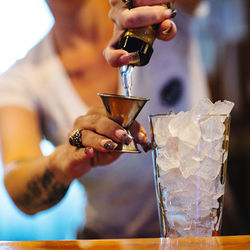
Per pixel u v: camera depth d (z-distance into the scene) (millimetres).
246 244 668
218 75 2217
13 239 2463
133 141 848
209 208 716
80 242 700
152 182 1772
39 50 1824
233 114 2406
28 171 1312
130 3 845
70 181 1221
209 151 707
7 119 1642
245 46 2238
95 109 994
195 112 710
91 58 1801
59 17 1802
